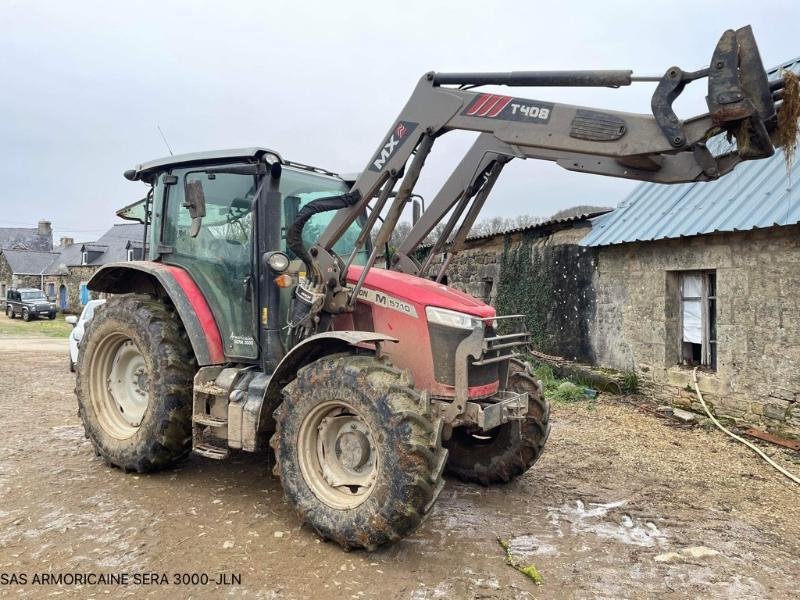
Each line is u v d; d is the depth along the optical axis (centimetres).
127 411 444
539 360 899
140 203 529
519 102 307
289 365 347
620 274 791
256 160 383
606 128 282
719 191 699
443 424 337
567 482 447
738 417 627
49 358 1216
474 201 404
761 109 244
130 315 421
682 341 723
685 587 290
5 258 4231
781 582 299
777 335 590
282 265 353
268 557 304
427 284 373
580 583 290
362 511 301
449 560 309
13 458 461
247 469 441
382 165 349
